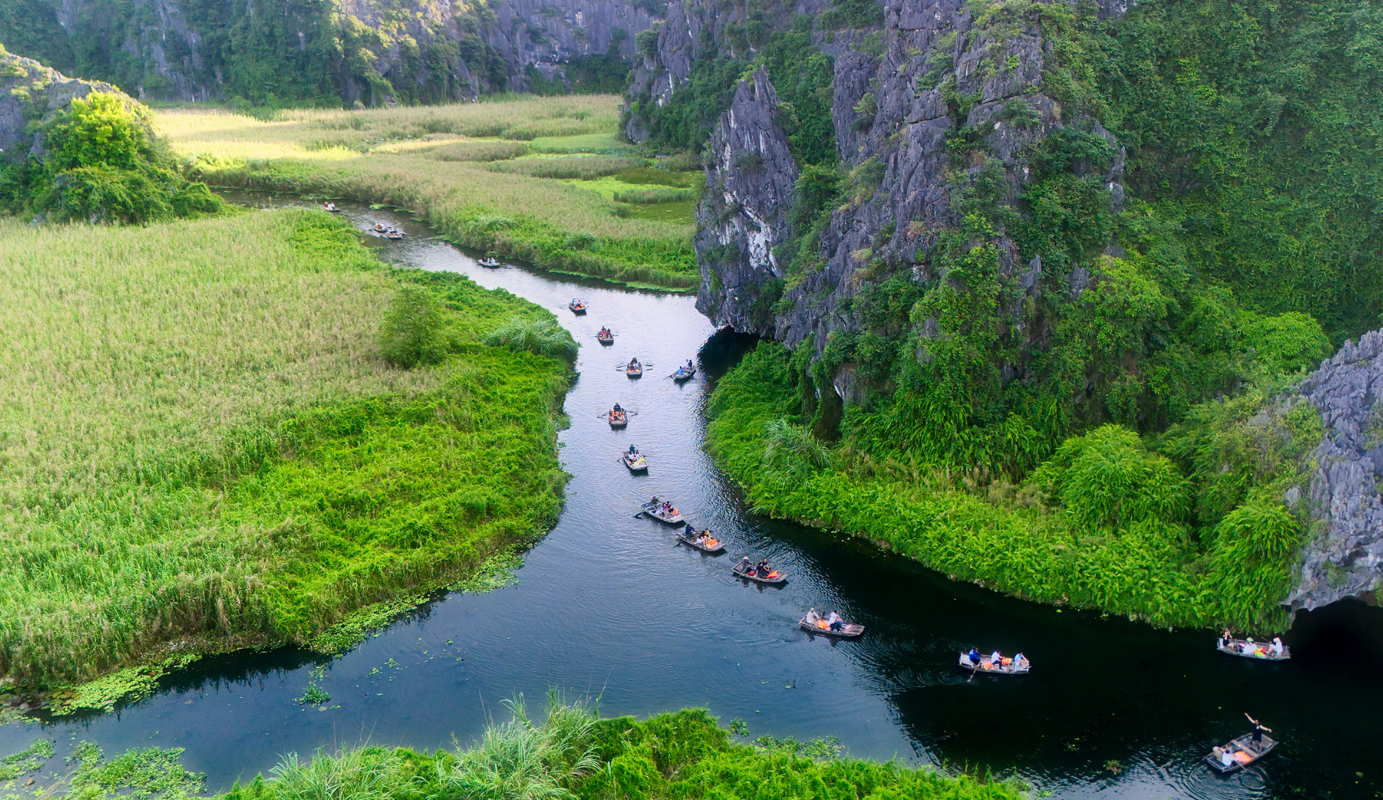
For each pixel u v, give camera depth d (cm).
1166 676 5106
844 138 9119
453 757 4331
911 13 8081
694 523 6619
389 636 5444
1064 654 5284
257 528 5891
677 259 12544
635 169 18212
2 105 14075
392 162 18088
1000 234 6544
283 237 12344
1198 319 6794
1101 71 7425
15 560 5541
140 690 5000
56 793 4341
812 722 4828
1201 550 5666
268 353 8331
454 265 12594
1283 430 5516
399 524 6138
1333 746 4619
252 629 5384
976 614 5622
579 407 8462
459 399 7794
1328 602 5147
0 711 4838
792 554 6241
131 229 12444
